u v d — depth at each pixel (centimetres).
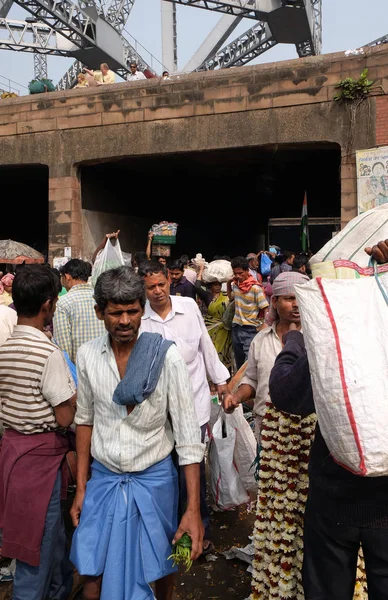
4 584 315
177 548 210
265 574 253
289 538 242
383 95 846
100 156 1038
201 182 1449
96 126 1037
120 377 217
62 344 370
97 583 213
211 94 951
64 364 255
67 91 1051
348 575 192
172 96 977
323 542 192
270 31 2539
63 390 249
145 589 210
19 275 256
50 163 1076
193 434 220
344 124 874
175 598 297
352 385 161
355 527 183
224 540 357
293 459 243
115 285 208
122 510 213
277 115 912
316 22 2680
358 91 855
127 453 214
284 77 902
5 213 1770
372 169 851
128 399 208
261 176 1375
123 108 1012
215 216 1731
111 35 2580
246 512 397
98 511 217
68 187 1067
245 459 346
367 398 160
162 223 1058
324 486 189
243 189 1574
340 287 175
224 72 941
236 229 1730
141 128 1004
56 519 254
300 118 898
